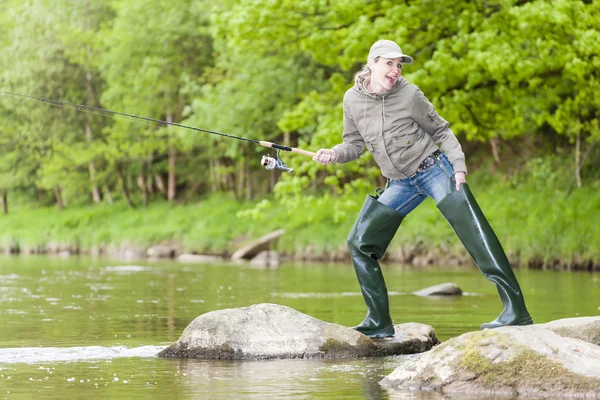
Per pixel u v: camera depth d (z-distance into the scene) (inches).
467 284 882.1
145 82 1999.3
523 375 301.4
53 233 2020.2
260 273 1087.0
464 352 310.7
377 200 408.5
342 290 799.1
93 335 473.1
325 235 1520.7
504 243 1235.9
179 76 2025.1
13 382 326.3
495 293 770.8
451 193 379.2
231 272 1109.7
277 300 690.8
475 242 374.9
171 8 2016.5
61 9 2311.8
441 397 295.4
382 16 923.4
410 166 385.7
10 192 2603.3
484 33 852.0
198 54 2047.2
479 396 298.2
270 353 382.3
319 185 1768.0
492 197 1416.1
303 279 964.0
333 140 948.6
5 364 369.1
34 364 370.0
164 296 732.7
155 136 2062.0
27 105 2279.8
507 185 1460.4
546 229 1196.5
